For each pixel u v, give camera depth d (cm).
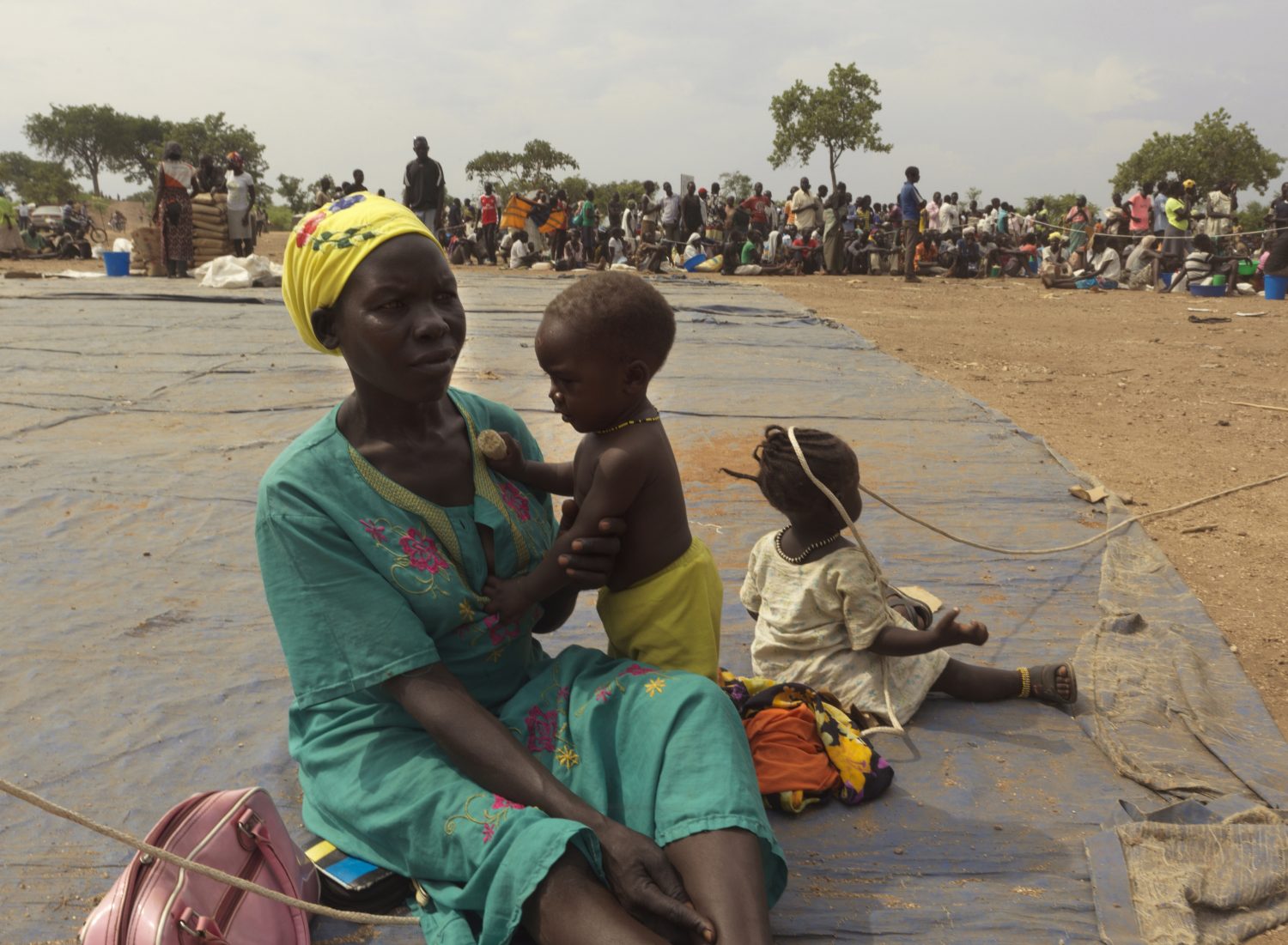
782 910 243
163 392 754
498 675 253
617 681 236
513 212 2311
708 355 929
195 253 1728
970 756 311
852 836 271
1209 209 2000
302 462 235
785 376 829
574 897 200
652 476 244
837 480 312
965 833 272
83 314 1157
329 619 230
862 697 325
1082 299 1772
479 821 215
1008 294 1864
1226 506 576
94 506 504
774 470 316
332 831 245
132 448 602
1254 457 681
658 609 251
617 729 231
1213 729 327
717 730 222
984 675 343
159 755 299
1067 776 301
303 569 231
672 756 220
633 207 2489
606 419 243
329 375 814
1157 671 360
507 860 206
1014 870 258
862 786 284
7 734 309
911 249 2119
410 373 223
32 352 903
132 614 391
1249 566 488
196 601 404
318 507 232
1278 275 1750
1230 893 249
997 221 2612
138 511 498
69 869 253
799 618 330
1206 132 5866
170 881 207
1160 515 539
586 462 246
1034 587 431
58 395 738
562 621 279
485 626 245
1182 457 679
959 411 713
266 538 233
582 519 242
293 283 231
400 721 242
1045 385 942
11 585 414
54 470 554
